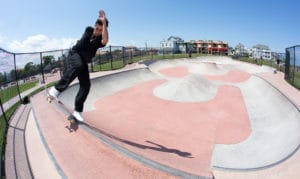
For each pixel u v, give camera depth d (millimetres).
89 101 12484
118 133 7438
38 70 16203
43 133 5387
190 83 16828
